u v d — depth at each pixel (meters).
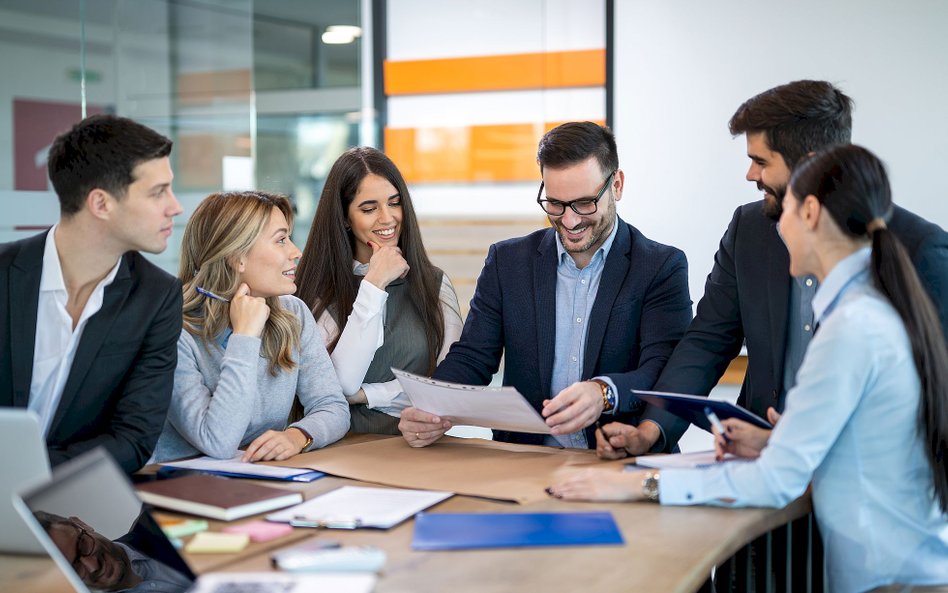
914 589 1.85
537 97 5.77
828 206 1.84
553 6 5.67
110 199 2.00
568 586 1.43
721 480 1.85
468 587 1.42
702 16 5.15
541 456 2.29
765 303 2.34
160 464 2.23
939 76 4.75
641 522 1.75
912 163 4.83
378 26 6.15
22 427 1.56
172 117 4.89
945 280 2.08
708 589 2.18
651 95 5.29
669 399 2.08
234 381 2.31
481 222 6.02
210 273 2.43
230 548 1.59
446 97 6.04
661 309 2.58
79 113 4.65
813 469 1.81
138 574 1.77
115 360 2.11
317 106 6.32
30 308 2.05
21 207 4.58
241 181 5.20
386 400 2.79
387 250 2.82
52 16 4.61
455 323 2.97
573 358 2.63
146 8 4.78
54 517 1.46
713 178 5.21
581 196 2.45
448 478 2.06
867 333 1.78
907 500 1.85
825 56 4.93
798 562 2.16
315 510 1.80
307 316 2.62
